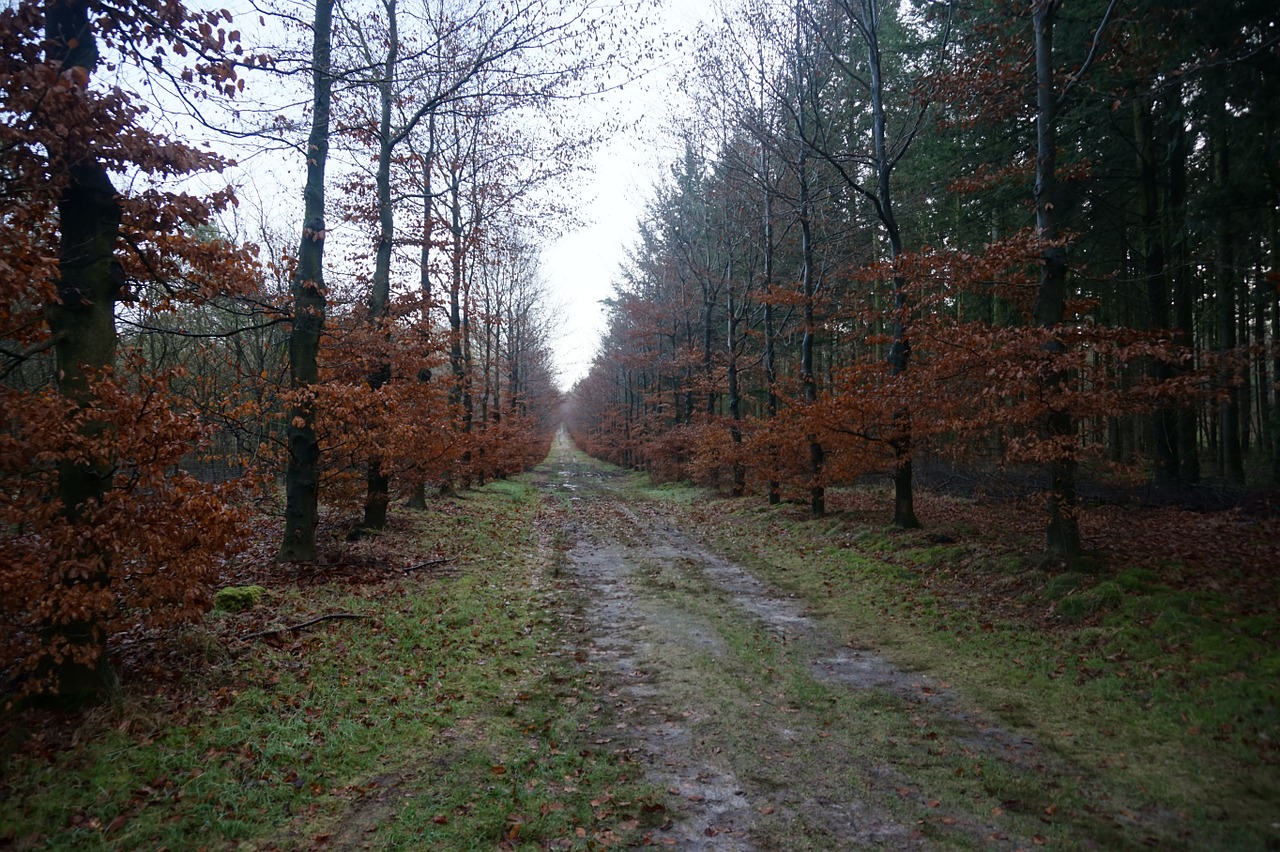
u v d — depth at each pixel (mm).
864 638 7957
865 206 19750
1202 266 16172
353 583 9383
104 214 5273
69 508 4980
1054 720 5480
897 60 18031
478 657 7156
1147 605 7078
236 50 5672
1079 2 12828
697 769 4848
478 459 21812
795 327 18906
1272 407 13211
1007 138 15430
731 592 10438
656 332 32438
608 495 29125
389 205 13461
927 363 9773
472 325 20500
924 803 4328
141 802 4027
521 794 4430
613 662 7273
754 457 17672
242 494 6227
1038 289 9156
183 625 6586
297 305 9953
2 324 4695
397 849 3797
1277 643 5887
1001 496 15641
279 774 4477
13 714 4746
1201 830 3889
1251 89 10852
